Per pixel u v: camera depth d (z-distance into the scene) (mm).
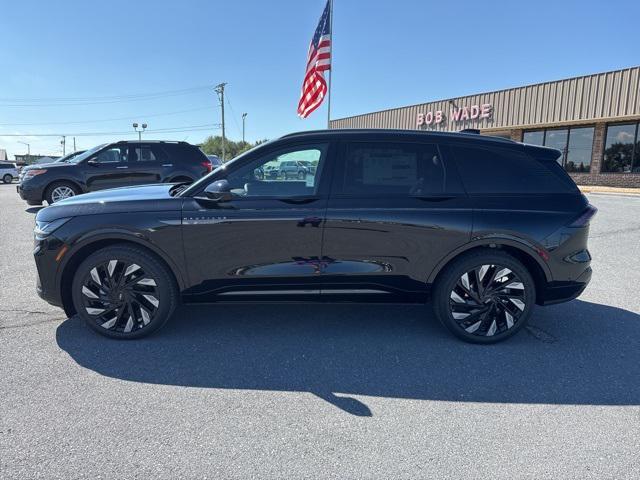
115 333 3867
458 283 3875
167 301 3865
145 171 11109
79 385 3166
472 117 23500
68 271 3883
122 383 3205
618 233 8914
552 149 4023
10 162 36625
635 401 3059
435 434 2680
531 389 3205
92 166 10828
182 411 2879
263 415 2854
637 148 18750
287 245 3775
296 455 2480
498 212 3803
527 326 4348
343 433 2684
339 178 3826
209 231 3740
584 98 19094
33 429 2662
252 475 2322
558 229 3828
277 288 3867
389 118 28484
